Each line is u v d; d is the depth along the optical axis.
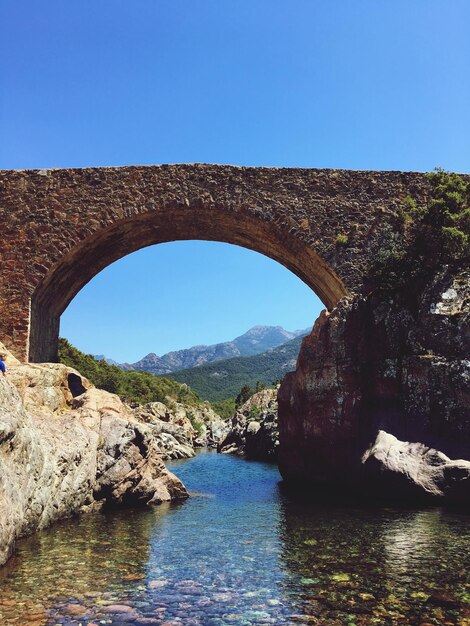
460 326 14.99
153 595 6.45
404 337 15.74
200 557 8.15
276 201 19.52
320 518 11.34
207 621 5.70
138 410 39.75
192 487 17.09
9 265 19.09
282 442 18.48
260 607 6.08
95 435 12.78
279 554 8.34
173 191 19.41
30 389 14.08
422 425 14.44
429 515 11.52
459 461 13.09
